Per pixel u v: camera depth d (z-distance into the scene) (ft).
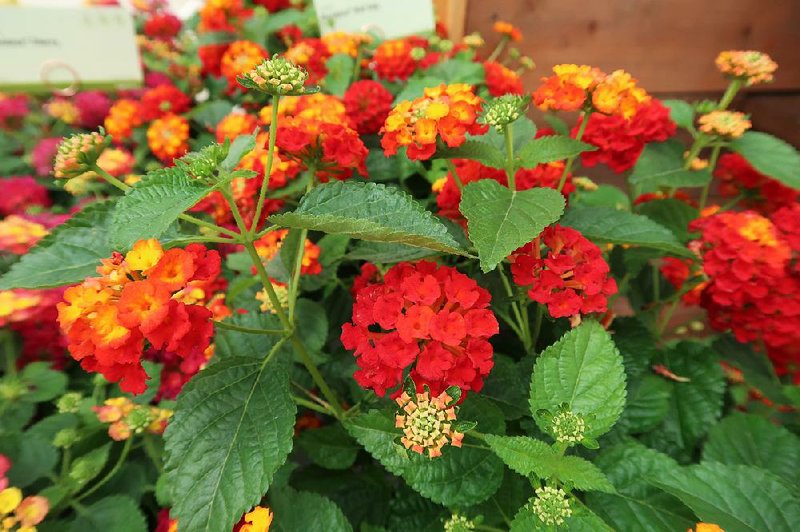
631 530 0.49
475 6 1.14
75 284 0.50
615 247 0.76
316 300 0.80
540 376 0.50
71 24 0.79
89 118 1.13
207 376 0.51
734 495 0.47
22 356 0.71
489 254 0.44
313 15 1.29
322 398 0.74
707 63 1.19
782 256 0.63
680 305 1.27
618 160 0.75
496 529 0.52
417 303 0.49
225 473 0.46
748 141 0.78
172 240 0.46
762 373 0.75
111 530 0.55
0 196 0.90
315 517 0.55
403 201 0.48
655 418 0.63
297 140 0.62
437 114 0.52
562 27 1.16
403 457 0.51
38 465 0.57
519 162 0.57
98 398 0.67
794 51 1.16
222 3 1.15
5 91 0.78
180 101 1.11
